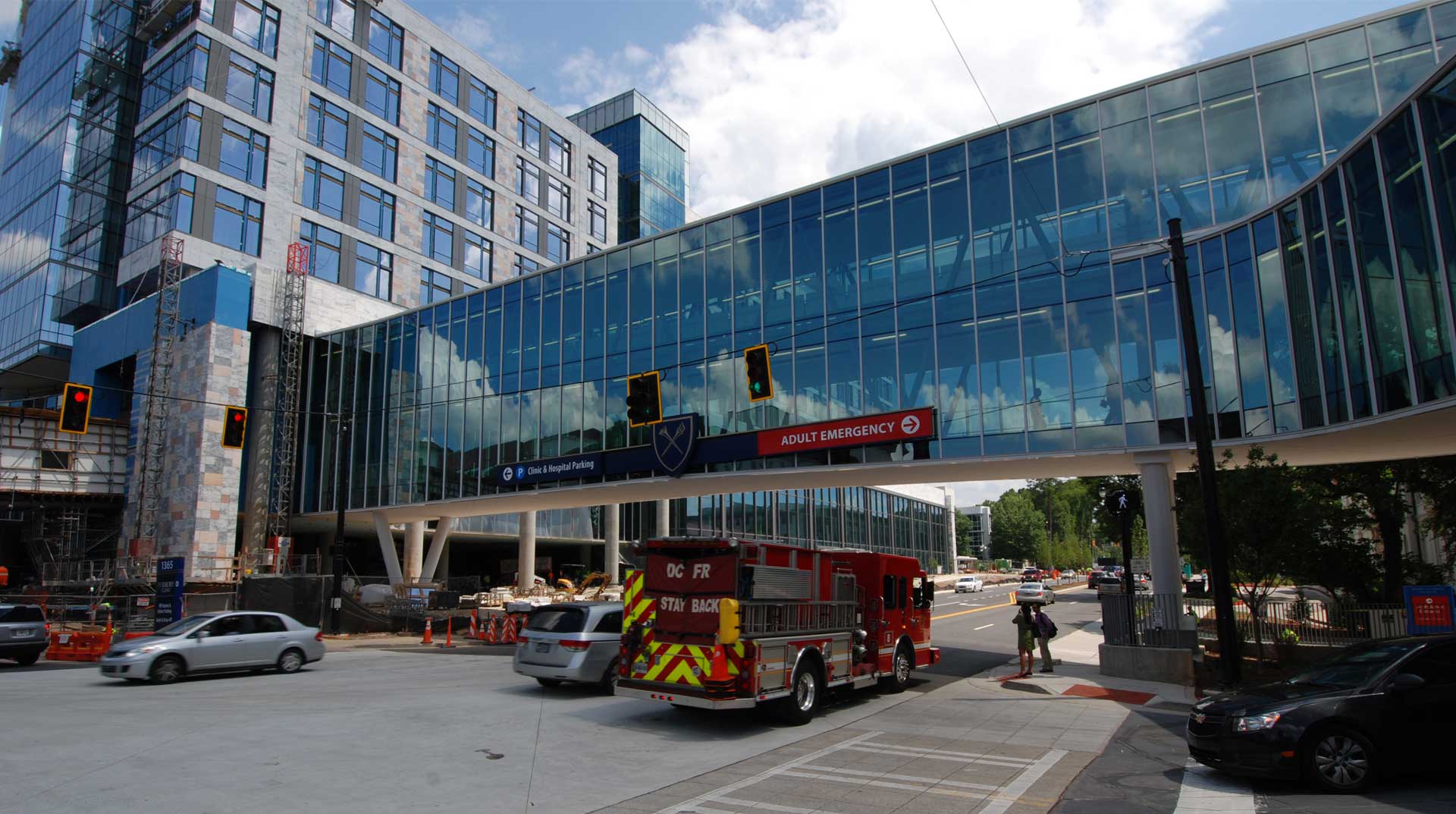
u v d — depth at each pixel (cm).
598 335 3172
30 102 5984
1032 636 1892
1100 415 2092
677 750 1052
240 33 4588
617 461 2973
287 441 4222
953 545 9538
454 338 3753
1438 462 2305
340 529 3091
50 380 5491
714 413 2777
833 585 1409
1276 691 900
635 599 1257
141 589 3444
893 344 2434
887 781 891
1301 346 1791
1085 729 1236
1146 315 2067
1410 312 1436
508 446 3403
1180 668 1741
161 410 4028
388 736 1080
